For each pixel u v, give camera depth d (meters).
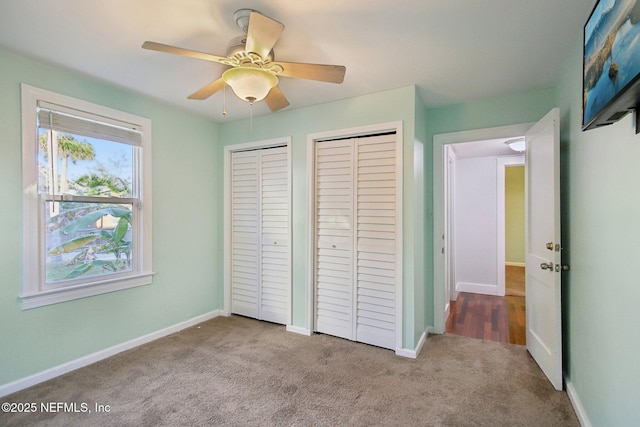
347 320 2.84
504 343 2.79
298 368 2.32
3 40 1.84
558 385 2.02
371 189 2.71
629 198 1.22
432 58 2.03
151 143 2.83
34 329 2.10
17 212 2.03
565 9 1.53
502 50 1.93
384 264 2.66
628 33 0.94
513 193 7.04
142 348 2.67
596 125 1.27
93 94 2.40
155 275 2.87
